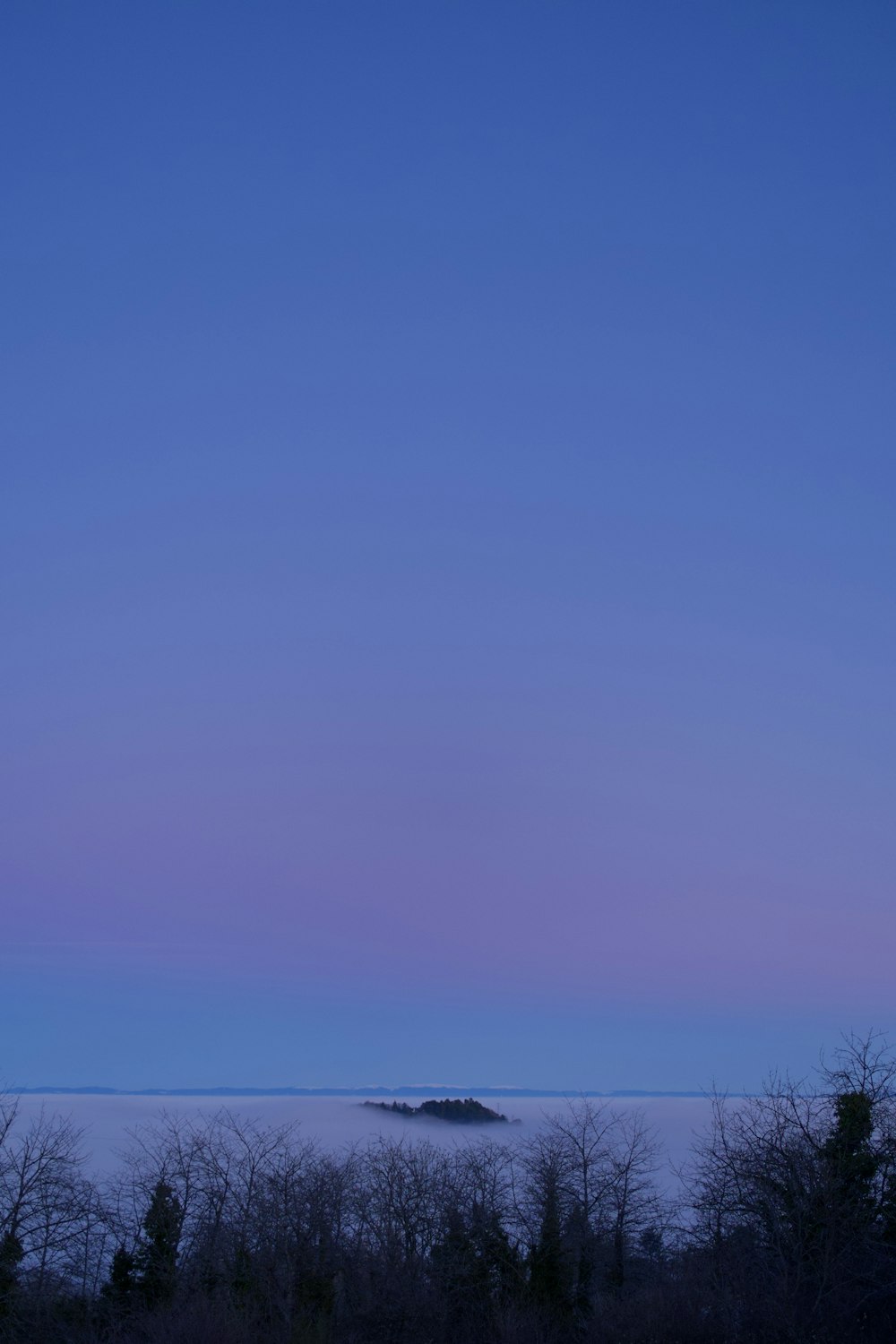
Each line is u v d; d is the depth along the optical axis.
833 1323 39.88
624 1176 58.03
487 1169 58.72
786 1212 44.56
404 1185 58.41
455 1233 53.09
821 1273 42.41
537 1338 45.66
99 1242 50.81
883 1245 42.19
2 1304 46.06
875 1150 45.09
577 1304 51.22
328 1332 46.84
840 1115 45.91
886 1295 41.00
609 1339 44.66
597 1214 57.41
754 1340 40.16
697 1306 43.88
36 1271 48.06
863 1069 46.44
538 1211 53.50
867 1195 44.97
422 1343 46.75
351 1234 55.97
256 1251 52.34
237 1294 49.62
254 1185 55.81
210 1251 52.28
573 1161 58.91
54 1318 47.28
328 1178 57.47
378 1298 49.84
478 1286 50.66
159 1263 50.66
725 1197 47.00
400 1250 54.62
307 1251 52.34
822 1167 44.56
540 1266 51.16
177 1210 53.47
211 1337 43.34
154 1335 44.28
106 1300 48.84
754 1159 46.25
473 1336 48.00
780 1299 41.44
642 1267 56.25
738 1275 44.19
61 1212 49.53
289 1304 48.34
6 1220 48.53
